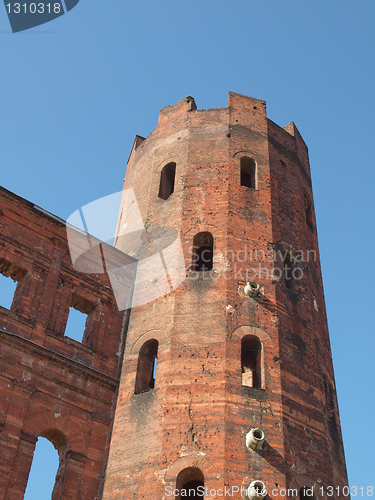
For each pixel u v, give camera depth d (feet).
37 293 95.61
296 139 127.95
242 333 92.43
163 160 119.65
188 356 90.17
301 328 98.73
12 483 78.89
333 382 102.22
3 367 86.17
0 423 82.02
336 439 94.73
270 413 85.61
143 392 89.66
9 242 97.25
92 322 99.71
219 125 119.65
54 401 88.02
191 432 82.94
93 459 86.38
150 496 79.05
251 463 80.53
